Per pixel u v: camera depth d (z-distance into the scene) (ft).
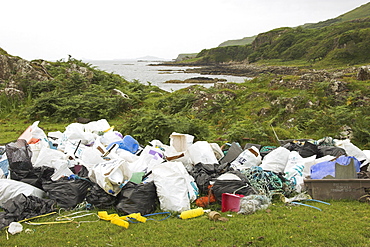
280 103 45.62
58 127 47.52
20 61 70.08
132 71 283.59
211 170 22.02
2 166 22.59
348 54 238.07
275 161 22.66
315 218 16.66
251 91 55.36
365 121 35.68
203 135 36.86
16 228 16.40
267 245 14.29
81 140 28.81
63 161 22.22
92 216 17.99
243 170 22.11
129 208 17.89
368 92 43.68
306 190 19.89
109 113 53.72
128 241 15.12
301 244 14.15
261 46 394.11
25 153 21.29
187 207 18.35
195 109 52.31
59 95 58.03
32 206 18.39
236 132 35.27
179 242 14.83
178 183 18.72
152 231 16.01
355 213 17.02
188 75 222.69
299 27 372.58
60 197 19.27
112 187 18.42
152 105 60.54
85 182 20.03
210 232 15.58
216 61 463.83
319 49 274.98
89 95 58.03
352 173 19.40
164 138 36.11
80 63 87.35
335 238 14.49
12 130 45.03
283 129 37.83
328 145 27.22
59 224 17.20
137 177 19.54
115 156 22.91
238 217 17.26
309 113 40.65
